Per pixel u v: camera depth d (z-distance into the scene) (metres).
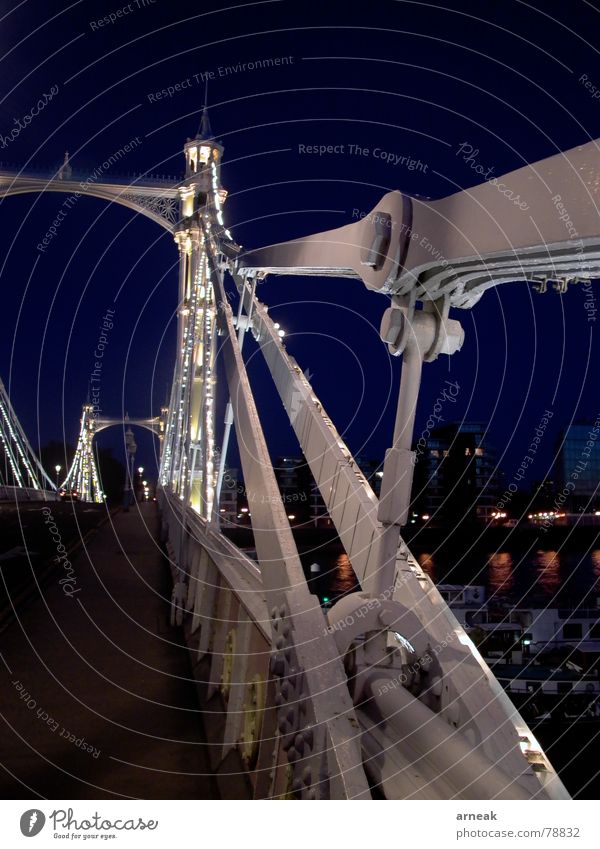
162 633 6.52
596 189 1.23
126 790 3.28
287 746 2.08
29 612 7.38
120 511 24.42
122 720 4.23
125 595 8.43
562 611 15.89
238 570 4.38
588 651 13.72
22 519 19.08
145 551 12.84
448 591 18.11
